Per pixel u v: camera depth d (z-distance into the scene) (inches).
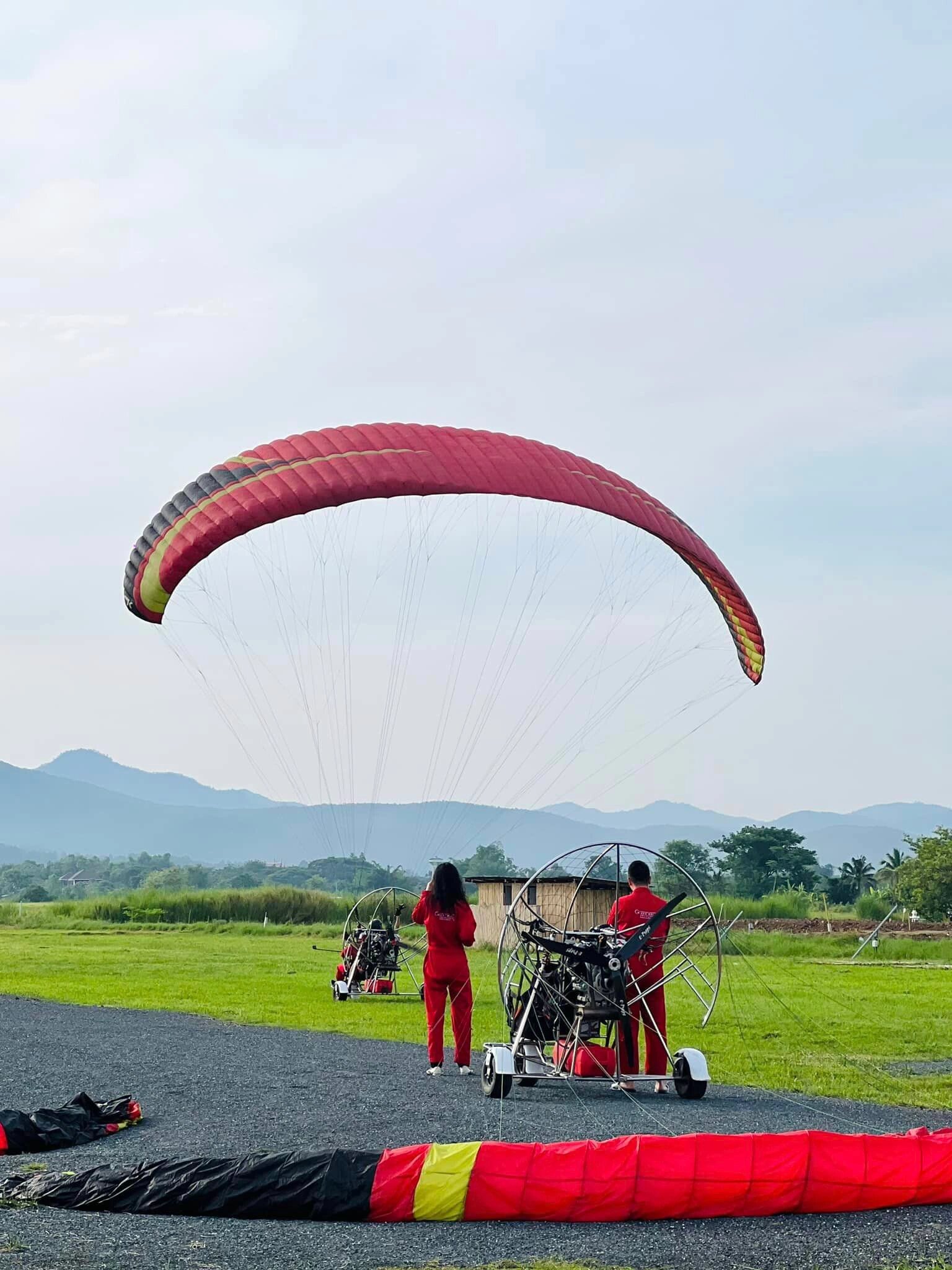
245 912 2082.9
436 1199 264.7
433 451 519.8
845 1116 394.0
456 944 482.6
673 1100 419.5
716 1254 243.4
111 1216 264.1
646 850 457.7
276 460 519.8
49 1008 726.5
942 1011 741.3
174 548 497.4
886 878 4013.3
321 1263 231.3
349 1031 633.0
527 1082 438.9
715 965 1103.0
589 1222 267.4
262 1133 356.8
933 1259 241.8
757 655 628.7
